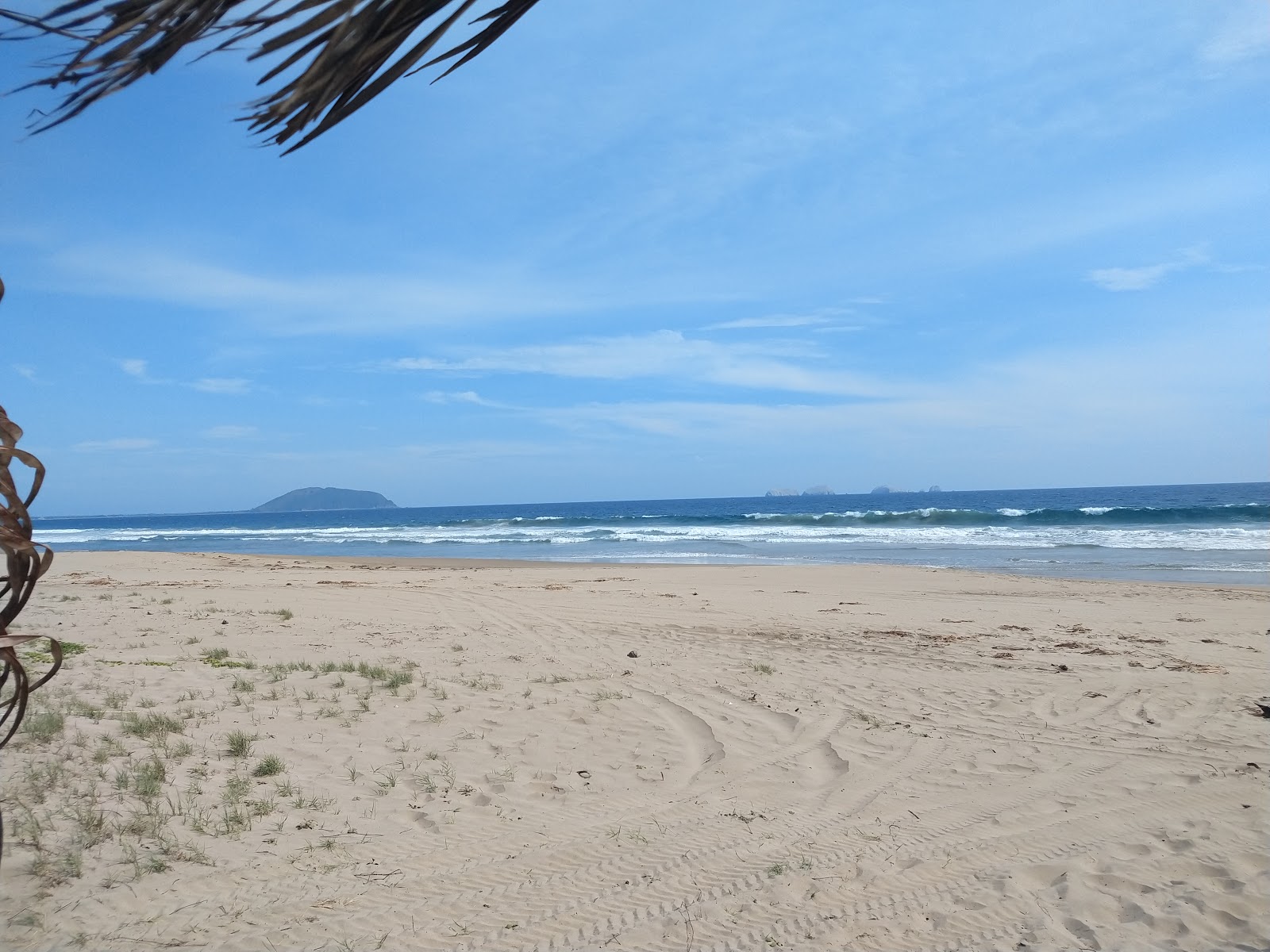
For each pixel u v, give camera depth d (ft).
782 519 192.44
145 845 14.70
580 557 107.96
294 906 13.11
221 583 64.23
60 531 283.79
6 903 12.48
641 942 12.42
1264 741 21.76
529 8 3.27
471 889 13.92
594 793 18.56
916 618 45.88
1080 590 59.52
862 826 16.78
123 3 2.64
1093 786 18.80
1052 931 12.42
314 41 2.85
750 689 28.43
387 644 36.14
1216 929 12.23
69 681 25.86
